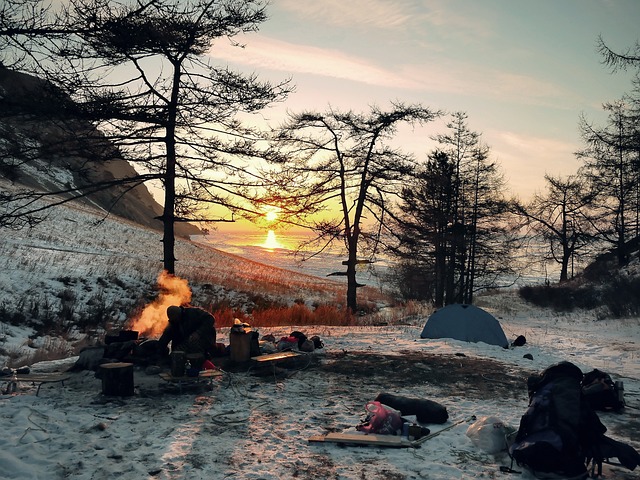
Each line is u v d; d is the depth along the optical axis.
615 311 23.69
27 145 14.19
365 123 23.80
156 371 9.01
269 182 17.42
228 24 15.62
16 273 22.39
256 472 5.30
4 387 8.43
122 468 5.30
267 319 20.92
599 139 30.62
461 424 6.97
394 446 6.09
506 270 34.22
